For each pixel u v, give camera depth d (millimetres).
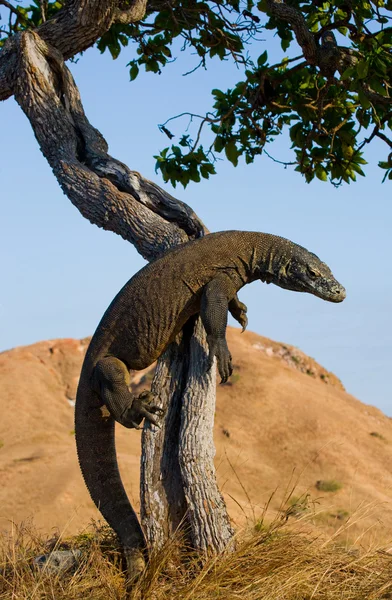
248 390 61375
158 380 8812
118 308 8258
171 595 7172
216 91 12250
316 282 8305
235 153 12258
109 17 10680
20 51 10516
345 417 60344
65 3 11016
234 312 8703
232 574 7418
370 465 49938
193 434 8227
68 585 7477
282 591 7121
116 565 8156
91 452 8461
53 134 10516
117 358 8242
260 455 51000
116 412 7906
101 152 10391
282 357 76312
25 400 62000
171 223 9703
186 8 12109
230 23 12219
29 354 71688
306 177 12438
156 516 8164
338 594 7254
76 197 10102
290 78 12008
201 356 8641
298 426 56469
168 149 12070
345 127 11859
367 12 10453
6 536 8906
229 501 27297
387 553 8117
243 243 8414
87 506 34406
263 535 7922
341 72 10695
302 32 10570
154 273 8242
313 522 8734
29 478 39594
